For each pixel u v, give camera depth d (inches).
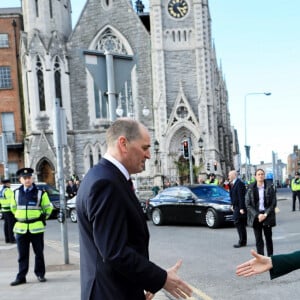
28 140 1731.1
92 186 120.0
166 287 121.0
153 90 1774.1
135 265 116.1
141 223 125.8
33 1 1743.4
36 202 354.6
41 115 1715.1
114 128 130.6
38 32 1736.0
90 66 361.7
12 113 1814.7
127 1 1803.6
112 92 365.4
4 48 1819.6
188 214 729.0
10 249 566.9
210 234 626.2
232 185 530.0
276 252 457.4
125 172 129.3
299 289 310.8
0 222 1063.0
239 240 510.0
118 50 1812.3
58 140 416.5
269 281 338.0
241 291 312.7
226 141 2453.2
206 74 1756.9
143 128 132.0
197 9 1761.8
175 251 493.4
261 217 401.1
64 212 420.2
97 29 1807.3
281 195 1764.3
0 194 649.0
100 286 120.1
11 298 303.7
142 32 1798.7
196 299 293.9
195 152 1743.4
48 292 315.3
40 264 354.0
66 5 1870.1
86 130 1777.8
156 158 1622.8
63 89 1759.4
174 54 1769.2
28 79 1726.1
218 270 386.0
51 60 1733.5
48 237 687.1
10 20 1824.6
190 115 1747.0
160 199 784.3
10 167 1829.5
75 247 558.6
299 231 614.5
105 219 117.4
